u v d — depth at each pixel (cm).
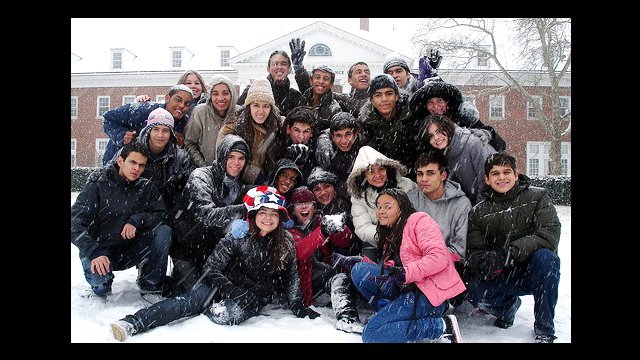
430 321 386
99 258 444
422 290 388
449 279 390
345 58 2936
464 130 500
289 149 512
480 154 490
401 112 533
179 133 581
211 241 491
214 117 568
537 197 425
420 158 447
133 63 3638
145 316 397
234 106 575
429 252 388
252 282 435
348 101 651
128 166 471
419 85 592
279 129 534
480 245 436
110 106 3506
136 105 579
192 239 487
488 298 433
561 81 3119
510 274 423
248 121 520
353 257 454
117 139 574
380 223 428
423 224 403
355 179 473
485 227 435
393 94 521
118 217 479
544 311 394
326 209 505
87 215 466
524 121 3209
